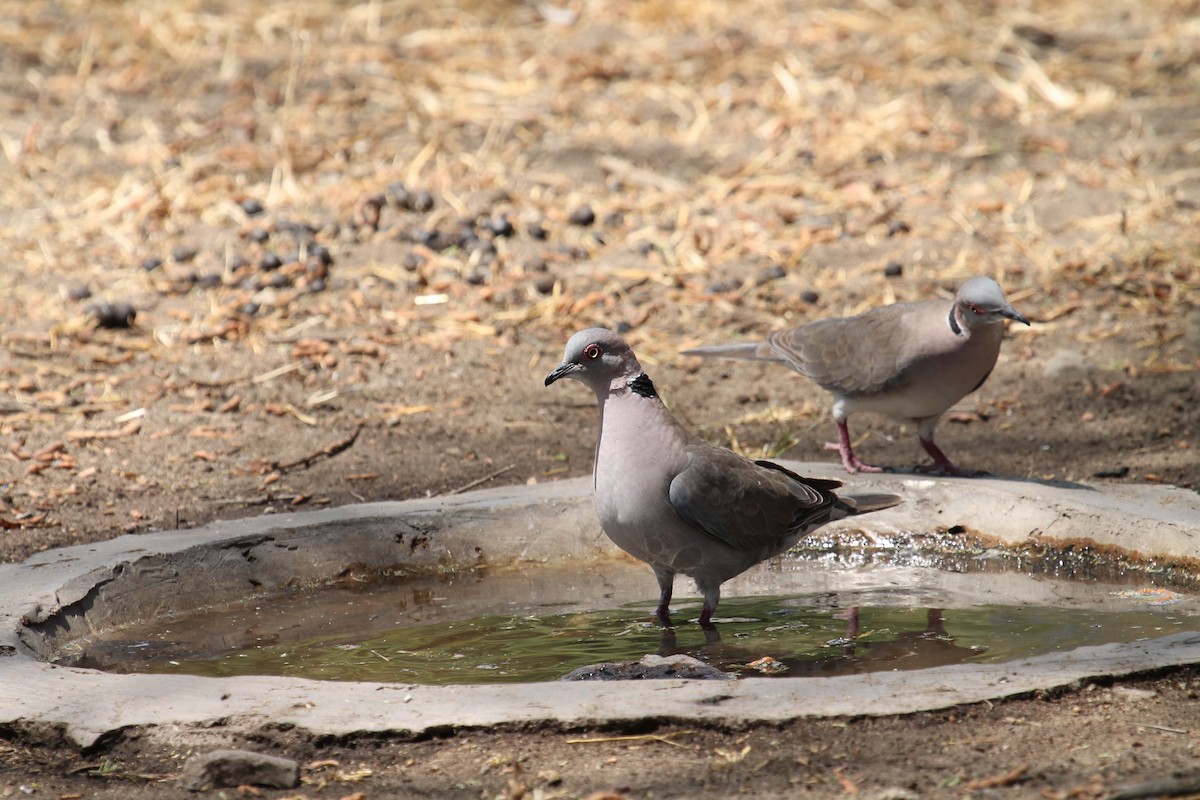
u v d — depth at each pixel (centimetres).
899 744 627
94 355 1394
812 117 1888
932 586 938
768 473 875
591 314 1498
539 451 1219
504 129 1881
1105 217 1619
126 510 1078
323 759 640
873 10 2258
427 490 1127
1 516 1057
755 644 814
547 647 821
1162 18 2220
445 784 613
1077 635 802
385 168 1780
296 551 968
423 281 1549
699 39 2170
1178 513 936
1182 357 1359
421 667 784
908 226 1620
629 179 1758
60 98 2002
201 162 1797
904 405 1057
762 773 607
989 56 2062
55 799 617
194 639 851
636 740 639
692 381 1378
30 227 1661
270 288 1535
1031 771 599
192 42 2180
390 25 2259
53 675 724
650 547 845
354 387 1355
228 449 1211
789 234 1630
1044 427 1242
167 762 646
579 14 2300
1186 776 587
